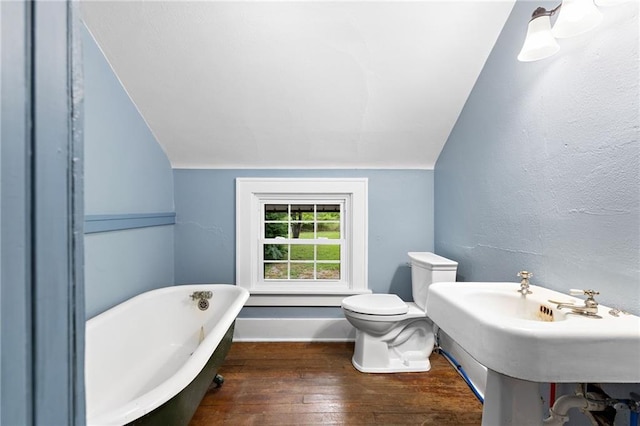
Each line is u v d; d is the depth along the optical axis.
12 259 0.31
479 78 1.83
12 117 0.31
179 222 2.49
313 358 2.16
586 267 1.09
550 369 0.76
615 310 0.93
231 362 2.10
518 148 1.48
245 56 1.73
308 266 2.62
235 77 1.84
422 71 1.82
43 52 0.34
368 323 1.94
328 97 1.97
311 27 1.61
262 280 2.58
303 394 1.73
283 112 2.07
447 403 1.66
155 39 1.63
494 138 1.68
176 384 1.00
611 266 0.99
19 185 0.31
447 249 2.30
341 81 1.88
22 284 0.32
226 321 1.49
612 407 0.93
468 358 1.88
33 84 0.33
